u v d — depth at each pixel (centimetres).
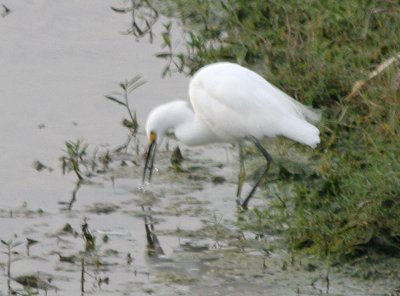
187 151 1372
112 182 1290
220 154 1362
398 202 1085
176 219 1198
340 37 1494
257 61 1538
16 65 1606
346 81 1384
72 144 1354
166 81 1551
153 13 1759
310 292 1023
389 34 1466
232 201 1239
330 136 1322
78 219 1201
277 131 1214
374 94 1326
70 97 1511
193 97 1260
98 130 1423
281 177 1273
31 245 1139
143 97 1505
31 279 1063
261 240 1140
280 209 1181
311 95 1368
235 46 1588
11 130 1420
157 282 1059
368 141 1264
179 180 1295
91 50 1653
